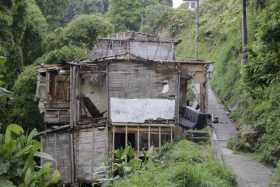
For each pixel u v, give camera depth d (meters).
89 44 36.25
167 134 23.14
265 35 12.70
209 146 20.25
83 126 23.38
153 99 23.53
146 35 33.75
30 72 28.48
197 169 13.73
